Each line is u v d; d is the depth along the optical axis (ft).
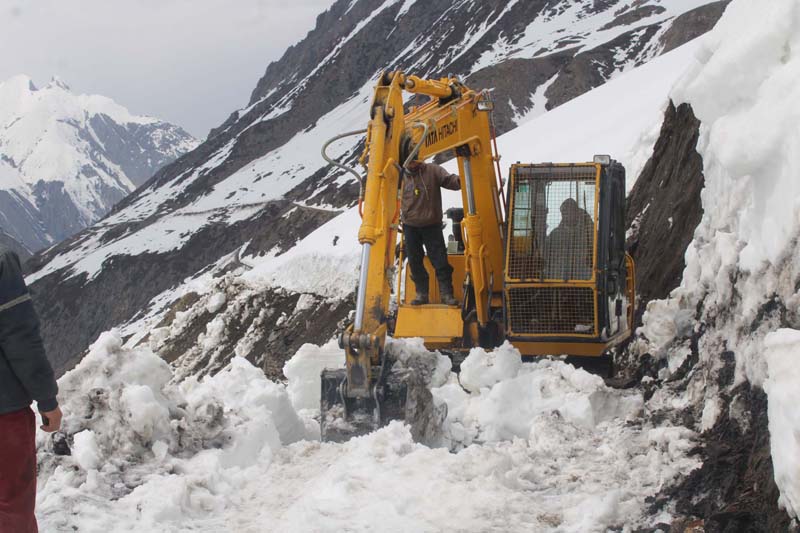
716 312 21.18
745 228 20.35
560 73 418.72
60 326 497.05
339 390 21.94
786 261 17.26
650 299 35.55
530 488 18.12
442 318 30.27
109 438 19.70
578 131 89.20
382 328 22.40
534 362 27.68
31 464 13.87
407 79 25.55
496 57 525.75
